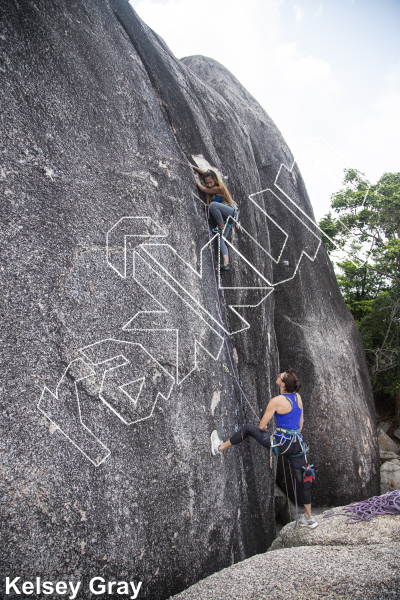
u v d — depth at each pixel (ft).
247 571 7.52
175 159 10.66
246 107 24.27
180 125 11.90
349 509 10.68
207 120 14.52
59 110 7.29
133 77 10.10
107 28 9.78
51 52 7.45
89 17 9.14
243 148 17.22
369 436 22.11
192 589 7.15
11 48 6.63
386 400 37.73
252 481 12.26
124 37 10.61
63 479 5.91
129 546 6.76
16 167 6.21
